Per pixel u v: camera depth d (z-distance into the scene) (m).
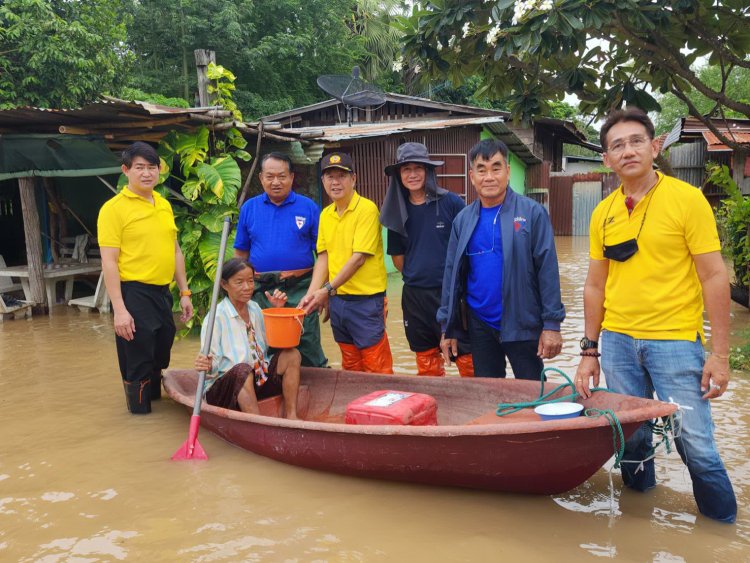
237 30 20.42
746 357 5.56
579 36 4.25
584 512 3.09
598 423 2.82
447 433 3.02
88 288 10.67
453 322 4.10
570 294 9.55
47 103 12.78
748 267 7.82
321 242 4.78
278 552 2.75
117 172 8.33
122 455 3.86
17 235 12.14
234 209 7.45
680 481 3.41
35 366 6.12
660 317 2.93
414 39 4.86
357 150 10.95
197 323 7.55
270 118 15.77
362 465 3.38
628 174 2.87
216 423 3.97
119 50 15.60
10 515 3.11
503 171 3.74
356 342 4.71
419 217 4.45
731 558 2.65
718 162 12.71
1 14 12.44
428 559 2.68
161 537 2.89
